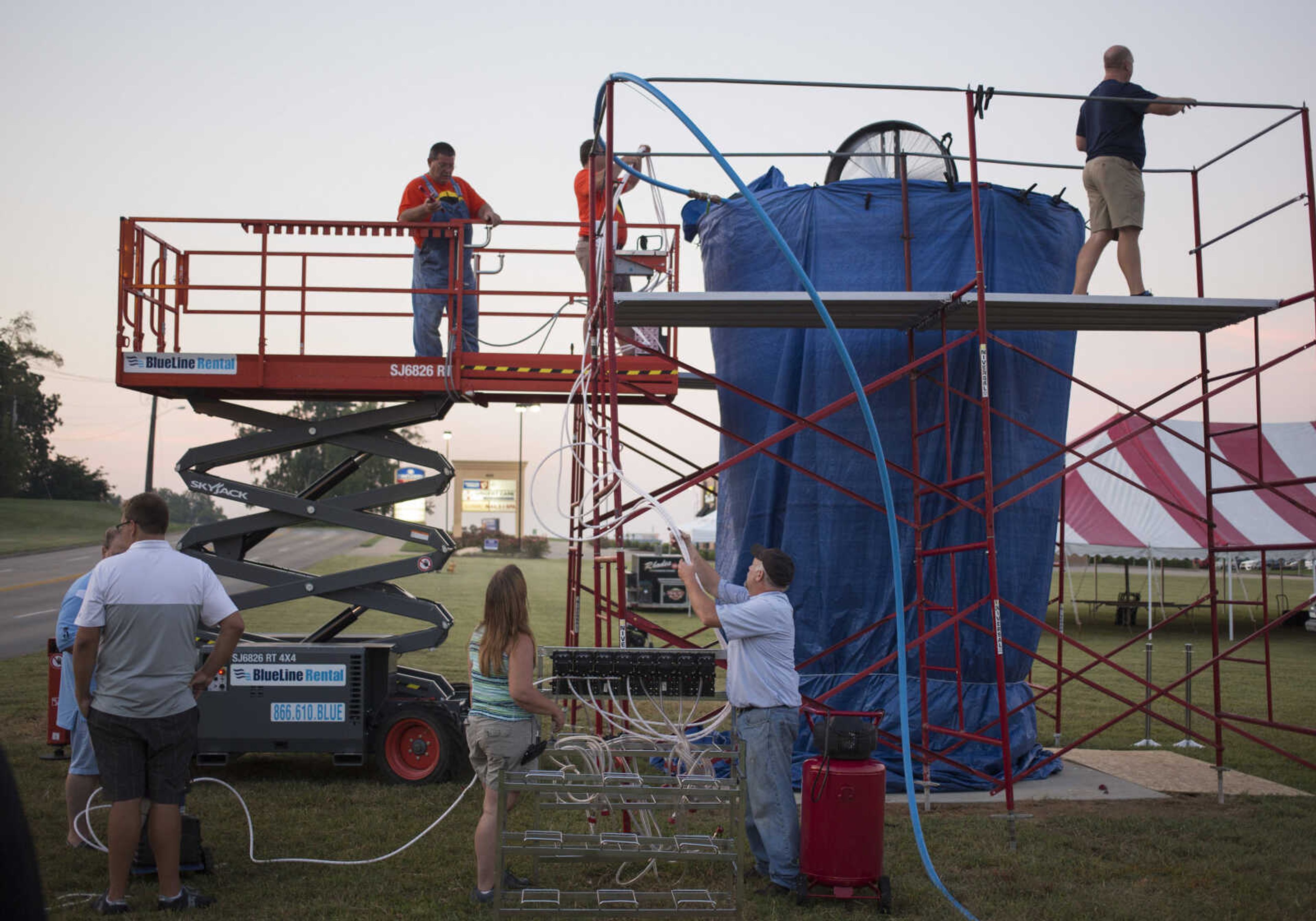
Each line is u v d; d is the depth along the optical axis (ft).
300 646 24.53
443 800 22.54
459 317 25.90
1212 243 23.70
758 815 16.46
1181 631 71.61
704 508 92.99
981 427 24.98
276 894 16.11
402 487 26.23
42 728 29.66
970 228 25.20
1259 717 36.88
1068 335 26.94
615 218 26.81
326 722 24.18
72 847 18.30
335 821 20.66
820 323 22.74
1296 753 29.94
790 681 16.62
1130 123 22.90
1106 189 22.89
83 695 14.79
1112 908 15.71
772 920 15.12
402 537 25.91
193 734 15.56
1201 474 62.69
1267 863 18.07
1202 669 23.00
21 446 313.94
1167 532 60.18
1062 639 22.57
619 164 23.45
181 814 17.04
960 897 16.29
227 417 26.45
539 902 14.53
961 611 24.77
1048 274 25.95
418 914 15.23
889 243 25.32
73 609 18.45
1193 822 20.90
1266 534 58.18
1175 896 16.40
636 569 83.71
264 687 24.27
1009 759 19.04
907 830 20.29
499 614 15.49
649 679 16.74
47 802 21.54
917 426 24.98
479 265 27.02
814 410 25.70
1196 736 23.02
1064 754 26.20
